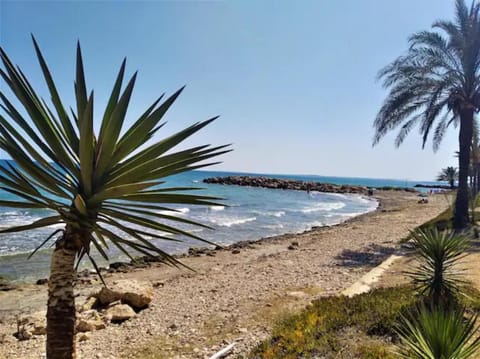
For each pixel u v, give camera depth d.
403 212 26.94
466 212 12.88
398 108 12.49
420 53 12.12
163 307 6.46
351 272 8.48
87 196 1.92
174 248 13.56
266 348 4.03
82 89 1.96
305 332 4.25
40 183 1.84
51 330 1.87
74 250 1.92
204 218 22.16
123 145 1.91
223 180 68.94
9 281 8.90
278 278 8.21
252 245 14.18
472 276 6.57
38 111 1.82
